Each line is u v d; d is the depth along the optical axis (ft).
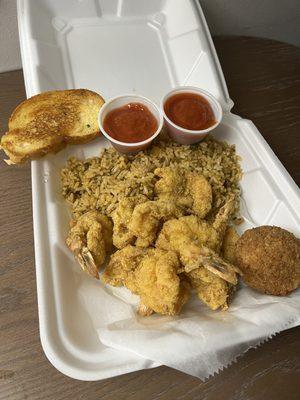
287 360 0.80
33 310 0.81
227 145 1.05
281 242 0.84
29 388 0.73
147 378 0.75
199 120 1.00
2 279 0.84
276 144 1.13
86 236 0.85
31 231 0.91
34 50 1.08
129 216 0.87
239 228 0.98
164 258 0.81
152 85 1.16
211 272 0.81
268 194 0.97
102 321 0.81
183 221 0.86
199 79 1.13
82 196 0.95
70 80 1.13
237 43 1.32
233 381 0.77
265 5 1.45
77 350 0.72
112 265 0.85
